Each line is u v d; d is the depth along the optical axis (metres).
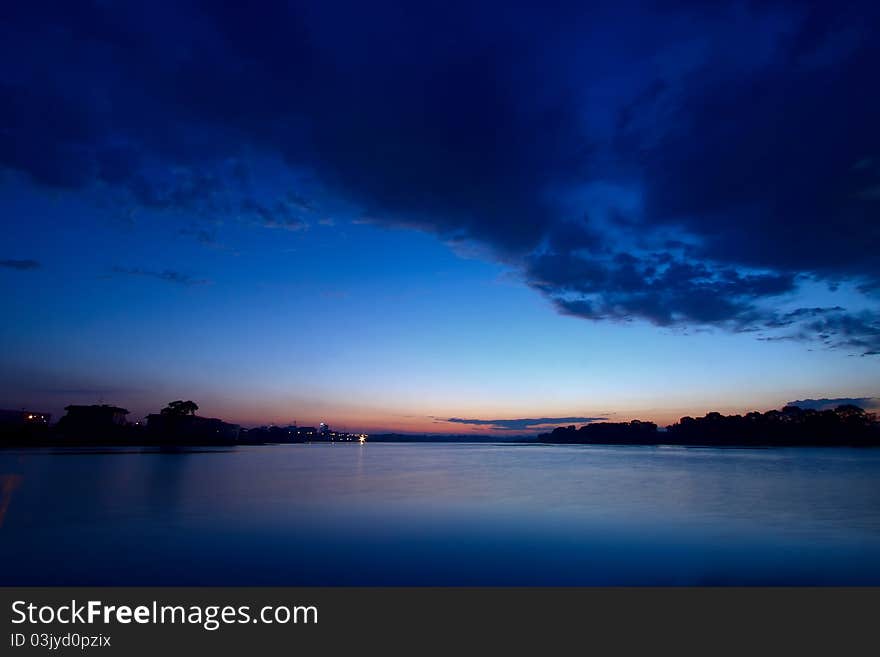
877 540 14.62
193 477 32.38
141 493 24.00
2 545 13.63
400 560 12.49
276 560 12.41
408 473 39.59
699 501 22.80
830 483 31.81
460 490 26.97
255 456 69.06
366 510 19.61
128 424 107.00
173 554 12.86
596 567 11.98
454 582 10.95
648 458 71.25
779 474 39.44
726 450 118.56
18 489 25.22
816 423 162.75
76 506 20.03
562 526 16.59
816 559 12.67
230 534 15.09
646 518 18.11
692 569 11.84
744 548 13.73
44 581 10.91
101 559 12.38
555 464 54.19
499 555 12.96
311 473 38.22
